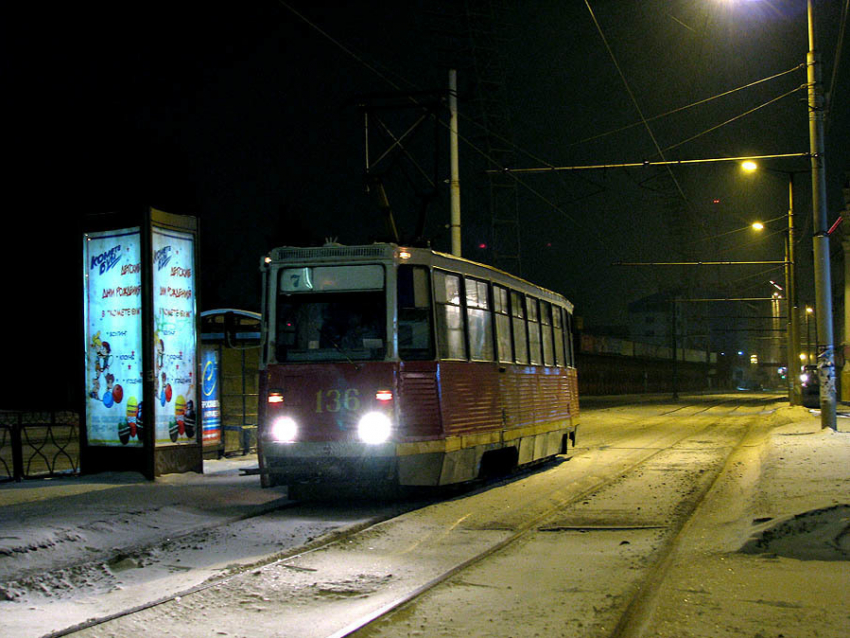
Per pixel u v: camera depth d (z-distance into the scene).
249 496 12.30
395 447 11.19
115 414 14.16
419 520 10.53
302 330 11.81
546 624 5.96
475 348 13.37
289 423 11.52
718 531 9.44
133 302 14.02
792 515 9.00
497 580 7.35
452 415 12.21
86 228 14.57
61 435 27.98
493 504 11.82
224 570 7.75
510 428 14.45
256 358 19.75
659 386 93.62
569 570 7.69
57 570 7.70
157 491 12.26
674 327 65.00
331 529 9.79
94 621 6.14
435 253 12.32
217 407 18.05
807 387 50.19
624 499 12.09
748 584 6.78
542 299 17.20
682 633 5.55
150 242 13.90
